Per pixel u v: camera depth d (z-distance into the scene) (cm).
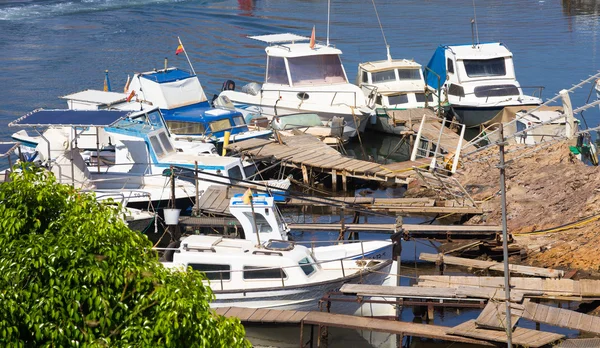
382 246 3816
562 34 9738
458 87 6606
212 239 3612
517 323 3412
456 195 4822
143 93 5912
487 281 3675
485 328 3191
